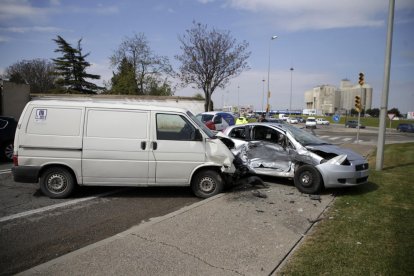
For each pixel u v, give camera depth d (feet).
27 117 21.54
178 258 12.78
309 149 24.68
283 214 18.51
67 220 17.98
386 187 25.86
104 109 21.89
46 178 21.81
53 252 14.07
